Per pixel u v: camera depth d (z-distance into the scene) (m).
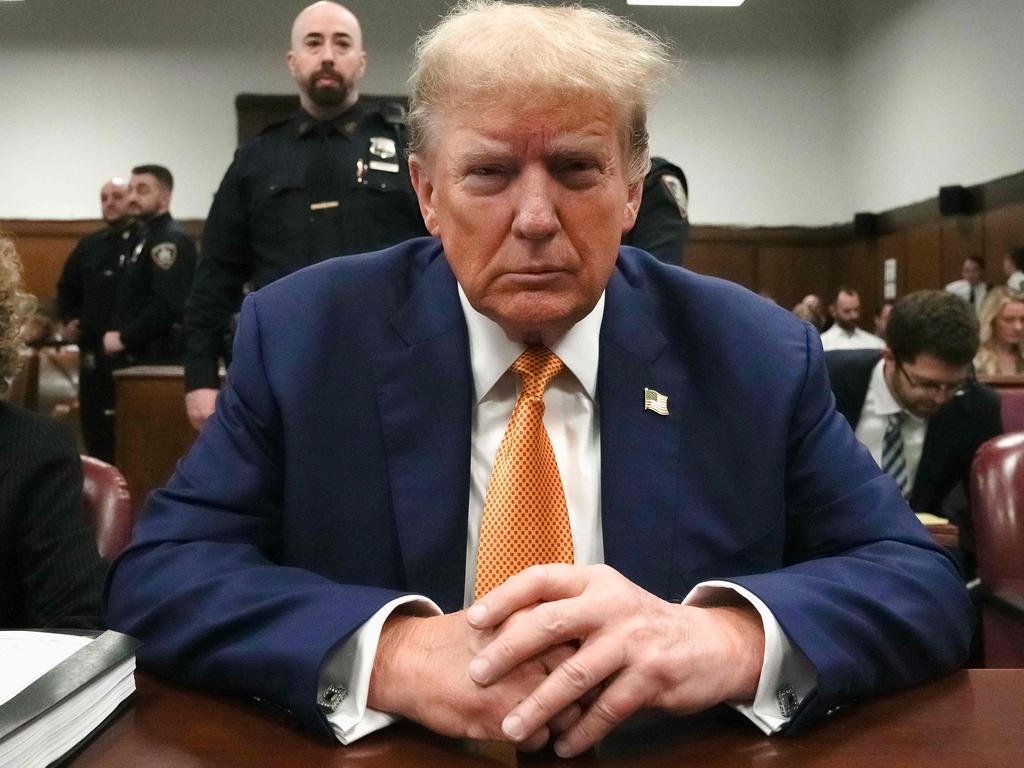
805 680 0.82
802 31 10.05
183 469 1.07
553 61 0.88
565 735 0.75
